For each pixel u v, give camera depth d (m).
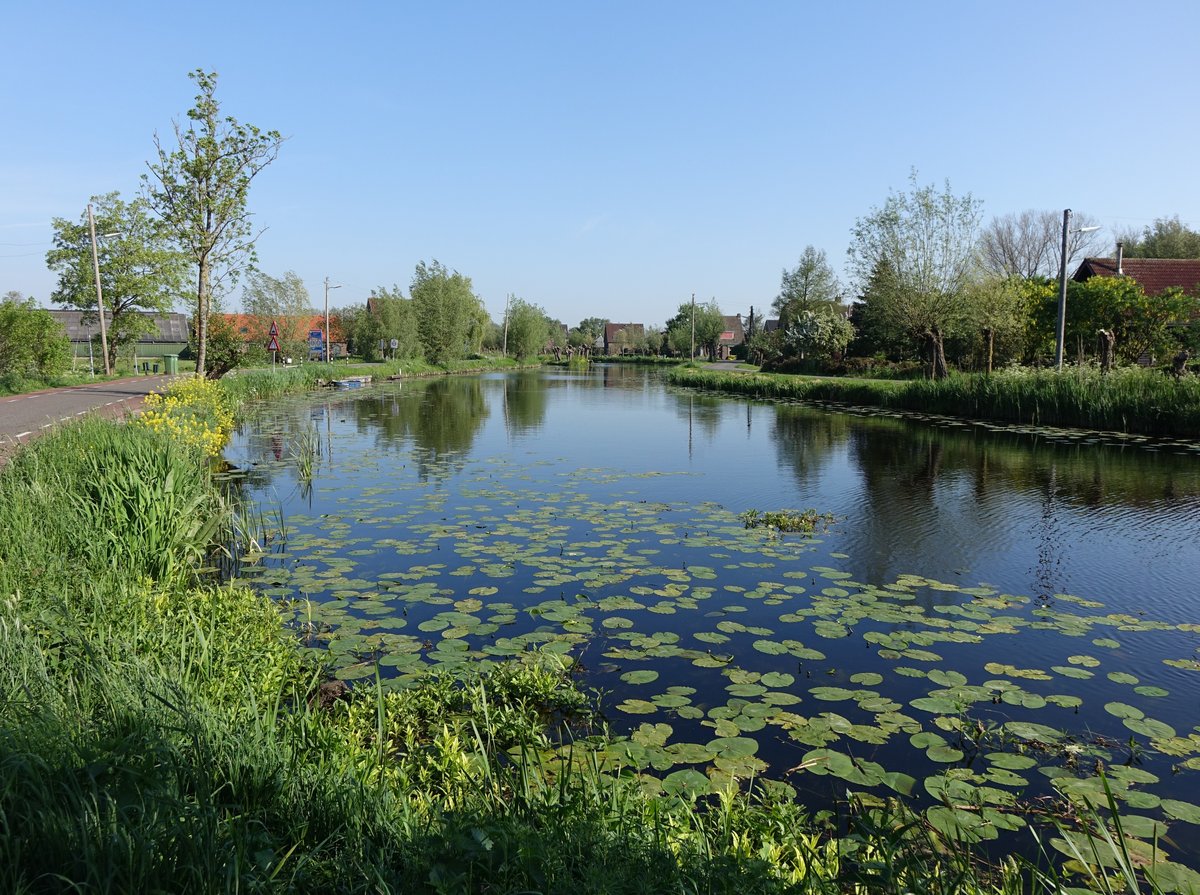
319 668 4.76
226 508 8.57
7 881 2.06
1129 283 25.59
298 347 47.38
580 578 6.98
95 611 4.68
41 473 7.31
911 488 11.51
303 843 2.60
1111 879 3.01
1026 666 5.14
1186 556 7.80
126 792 2.55
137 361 37.91
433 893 2.32
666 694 4.66
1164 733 4.18
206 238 20.12
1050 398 19.31
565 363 83.56
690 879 2.43
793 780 3.75
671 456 14.94
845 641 5.57
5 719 2.75
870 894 2.76
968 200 28.53
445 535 8.59
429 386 38.94
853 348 44.84
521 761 3.20
